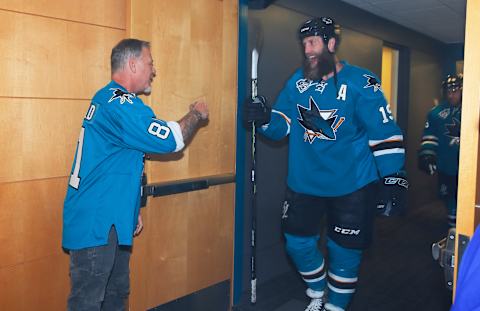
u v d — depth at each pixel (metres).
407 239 4.68
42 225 2.11
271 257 3.51
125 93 1.97
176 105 2.58
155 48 2.45
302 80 2.72
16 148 2.00
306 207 2.76
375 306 3.07
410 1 4.24
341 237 2.64
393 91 5.86
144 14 2.38
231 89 2.92
